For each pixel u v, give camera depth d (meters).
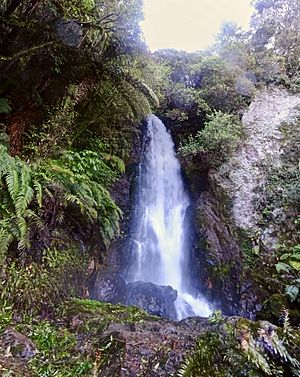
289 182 6.32
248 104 8.38
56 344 1.91
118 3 4.08
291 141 7.07
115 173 4.87
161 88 7.95
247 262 5.68
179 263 6.54
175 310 4.62
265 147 7.18
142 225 6.37
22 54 3.72
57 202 2.98
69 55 4.12
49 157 3.64
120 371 1.58
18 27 3.66
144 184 6.82
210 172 7.06
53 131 3.84
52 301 2.56
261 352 1.63
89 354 1.79
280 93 8.67
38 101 4.05
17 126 3.82
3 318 2.07
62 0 3.61
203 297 5.79
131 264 5.61
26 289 2.37
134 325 2.22
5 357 1.67
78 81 4.33
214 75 8.25
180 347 1.73
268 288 5.16
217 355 1.62
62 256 2.97
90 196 3.32
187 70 8.62
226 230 6.20
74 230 3.45
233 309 5.32
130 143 6.48
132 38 4.50
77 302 2.74
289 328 1.82
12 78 3.88
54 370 1.65
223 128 7.20
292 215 5.85
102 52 4.44
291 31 10.27
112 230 3.60
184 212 7.29
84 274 3.43
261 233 5.90
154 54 8.48
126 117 5.29
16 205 2.42
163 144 7.78
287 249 5.43
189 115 8.16
